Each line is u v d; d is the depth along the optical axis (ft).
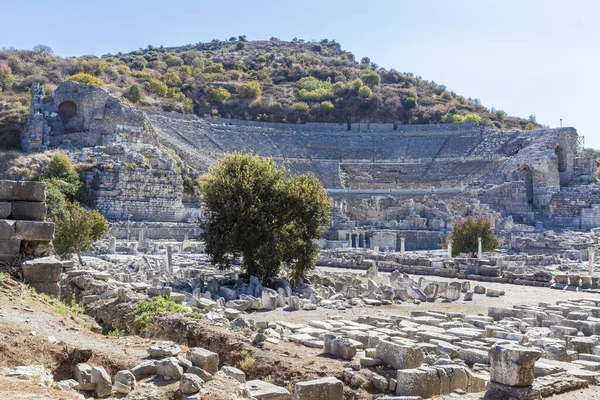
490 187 367.86
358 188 381.60
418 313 86.07
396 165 424.05
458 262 166.71
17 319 50.21
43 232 69.15
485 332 69.15
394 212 311.88
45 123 321.32
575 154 417.69
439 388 45.32
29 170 267.80
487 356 55.98
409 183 392.68
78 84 343.87
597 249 233.35
